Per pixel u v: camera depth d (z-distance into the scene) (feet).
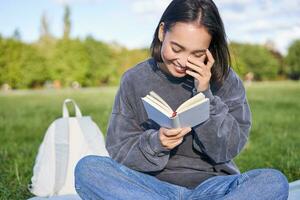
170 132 8.59
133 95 9.90
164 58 9.09
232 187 8.71
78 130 12.93
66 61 107.96
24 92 88.69
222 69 9.32
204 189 9.04
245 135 9.69
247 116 9.80
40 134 26.40
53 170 12.57
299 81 131.75
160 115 8.59
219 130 9.09
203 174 9.70
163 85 9.76
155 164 9.24
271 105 43.50
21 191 13.74
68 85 109.19
